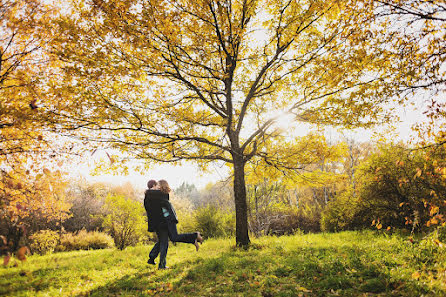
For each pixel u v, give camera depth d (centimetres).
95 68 499
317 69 595
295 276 343
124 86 568
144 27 514
